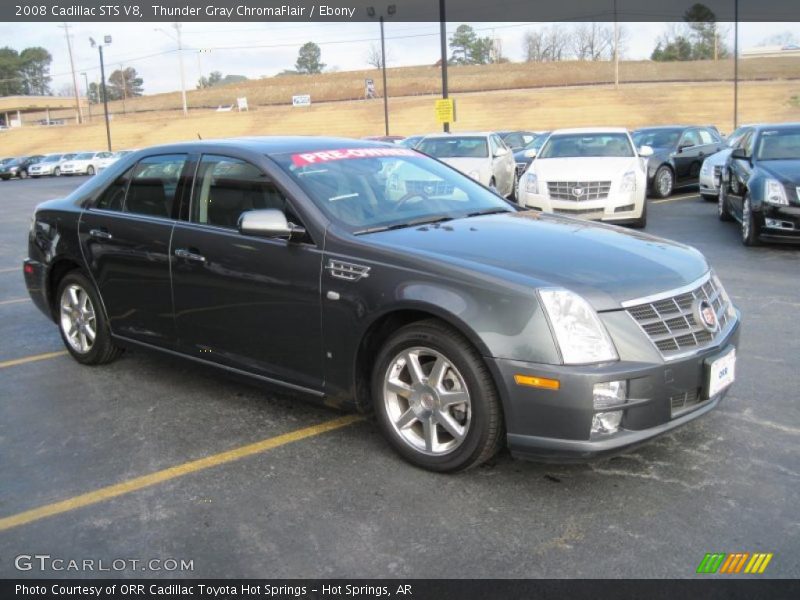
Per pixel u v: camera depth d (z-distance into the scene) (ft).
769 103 189.78
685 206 48.47
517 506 11.00
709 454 12.51
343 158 15.17
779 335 19.16
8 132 274.98
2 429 14.61
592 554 9.74
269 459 12.89
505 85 281.33
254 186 14.25
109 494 11.85
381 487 11.73
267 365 14.03
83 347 18.13
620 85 242.78
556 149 40.40
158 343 16.12
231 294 14.23
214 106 330.75
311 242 13.10
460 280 11.31
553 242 12.69
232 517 11.00
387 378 12.35
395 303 11.77
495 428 11.23
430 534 10.34
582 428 10.51
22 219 59.67
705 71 279.08
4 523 11.07
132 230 16.06
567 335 10.55
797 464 12.07
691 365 11.06
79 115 289.94
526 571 9.43
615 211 36.24
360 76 383.86
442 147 50.70
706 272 12.64
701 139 58.18
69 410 15.51
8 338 21.62
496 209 15.43
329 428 14.17
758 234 31.45
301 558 9.89
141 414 15.16
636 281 11.30
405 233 13.05
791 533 10.08
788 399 14.80
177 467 12.71
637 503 11.00
